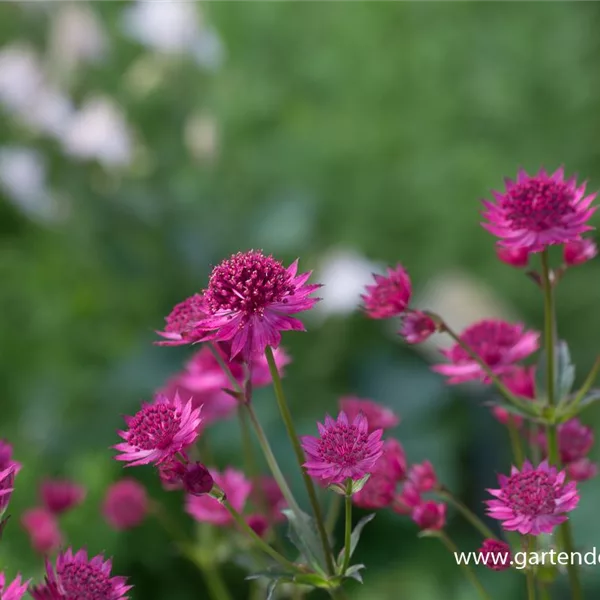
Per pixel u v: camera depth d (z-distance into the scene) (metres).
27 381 2.38
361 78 3.16
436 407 2.27
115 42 2.96
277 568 0.97
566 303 2.90
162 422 0.95
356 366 2.40
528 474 0.95
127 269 2.61
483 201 1.01
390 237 3.05
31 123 2.67
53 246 2.62
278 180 3.03
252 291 0.97
